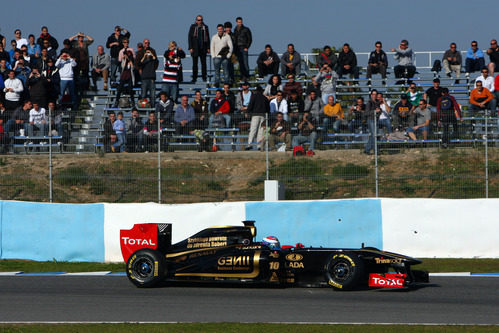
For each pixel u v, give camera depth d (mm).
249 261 18656
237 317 14703
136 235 19953
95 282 20547
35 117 32594
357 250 18625
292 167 31000
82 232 26156
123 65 40188
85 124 38000
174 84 39000
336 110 34469
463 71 44875
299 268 18516
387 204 25203
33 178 31938
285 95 35938
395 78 42188
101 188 31500
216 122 32531
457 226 24641
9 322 14336
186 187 31297
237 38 41188
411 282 17875
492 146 30688
